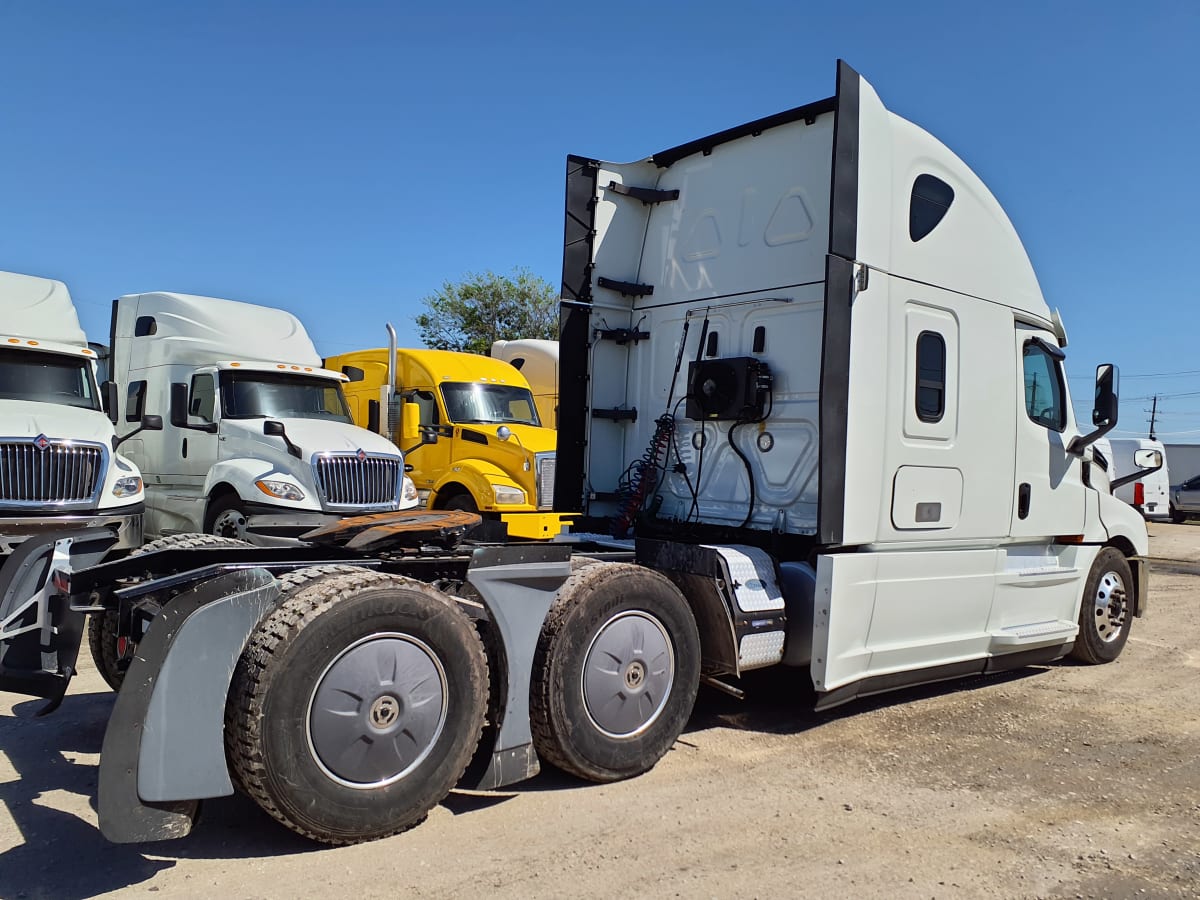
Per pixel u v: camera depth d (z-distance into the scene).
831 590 5.06
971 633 6.15
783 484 5.62
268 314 11.70
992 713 6.03
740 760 4.89
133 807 3.22
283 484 9.28
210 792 3.31
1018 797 4.47
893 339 5.43
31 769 4.45
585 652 4.34
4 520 8.08
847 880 3.51
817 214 5.55
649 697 4.61
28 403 9.43
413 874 3.42
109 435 9.16
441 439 12.14
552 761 4.34
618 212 6.57
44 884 3.28
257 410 10.45
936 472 5.77
